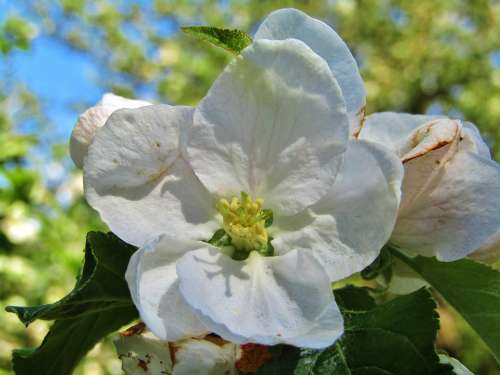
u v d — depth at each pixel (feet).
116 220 0.27
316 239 0.27
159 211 0.27
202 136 0.27
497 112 2.27
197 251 0.27
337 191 0.27
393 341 0.26
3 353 1.01
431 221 0.29
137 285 0.24
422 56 2.42
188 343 0.26
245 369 0.26
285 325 0.26
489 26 2.45
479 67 2.41
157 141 0.27
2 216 0.94
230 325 0.25
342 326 0.24
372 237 0.26
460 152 0.29
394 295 0.34
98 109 0.30
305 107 0.27
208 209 0.28
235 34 0.28
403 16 2.49
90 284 0.28
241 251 0.28
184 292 0.25
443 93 2.44
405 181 0.29
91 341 0.32
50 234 1.03
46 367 0.31
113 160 0.27
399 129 0.33
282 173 0.28
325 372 0.26
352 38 2.48
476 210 0.29
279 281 0.27
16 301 1.01
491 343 0.31
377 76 2.39
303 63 0.26
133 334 0.28
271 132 0.27
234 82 0.27
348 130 0.26
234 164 0.28
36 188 1.00
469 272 0.30
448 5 2.45
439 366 0.25
